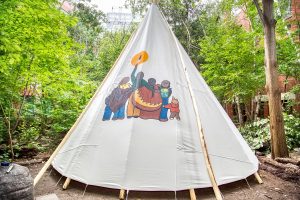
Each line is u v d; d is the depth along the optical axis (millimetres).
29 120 8828
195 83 5762
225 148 5250
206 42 14141
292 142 10531
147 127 4914
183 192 4723
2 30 4852
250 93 12586
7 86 6941
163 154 4719
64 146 5504
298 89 11711
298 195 4914
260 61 11500
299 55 11969
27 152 7965
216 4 21391
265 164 7270
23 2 5223
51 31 6113
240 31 12680
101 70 19266
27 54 5727
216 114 5590
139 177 4531
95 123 5242
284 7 14055
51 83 7789
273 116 8391
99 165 4750
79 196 4570
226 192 4887
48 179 5449
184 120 5094
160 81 5355
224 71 11891
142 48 5660
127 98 5223
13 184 3531
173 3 21688
